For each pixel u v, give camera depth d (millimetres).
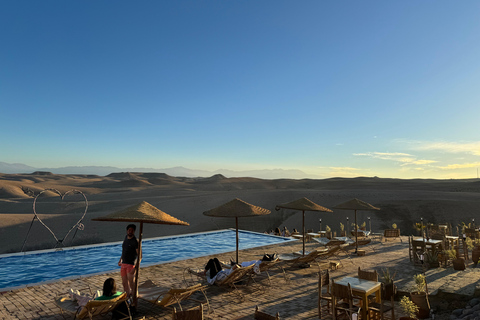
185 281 8523
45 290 7949
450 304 7297
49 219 44125
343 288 5754
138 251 6398
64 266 11844
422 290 6938
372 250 14609
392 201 49250
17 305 6879
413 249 11461
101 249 15000
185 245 17219
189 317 4848
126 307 5859
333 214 44688
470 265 11117
